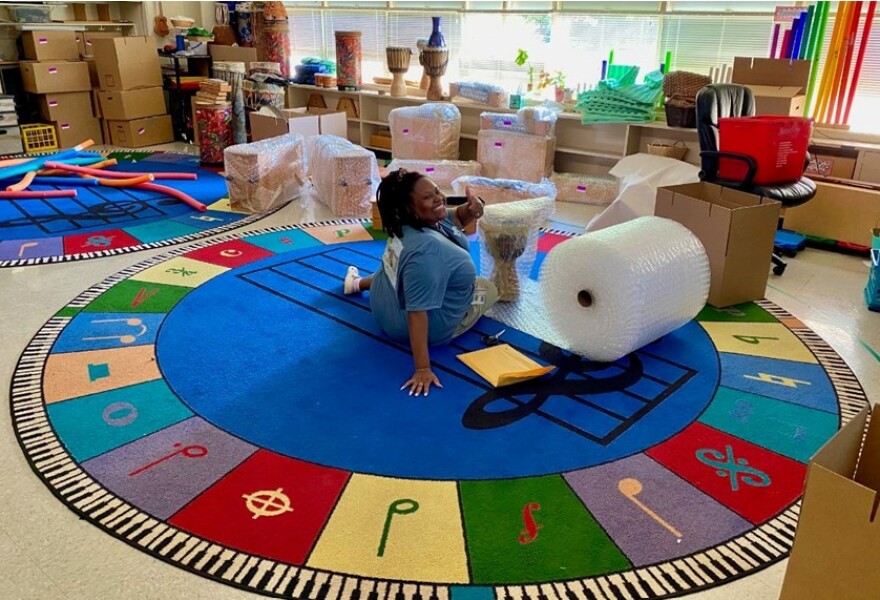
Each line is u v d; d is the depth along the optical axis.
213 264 3.52
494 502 1.83
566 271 2.51
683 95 4.53
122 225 4.15
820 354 2.68
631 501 1.84
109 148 6.45
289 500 1.82
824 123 4.28
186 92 6.62
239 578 1.58
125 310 2.95
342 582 1.57
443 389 2.36
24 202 4.57
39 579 1.57
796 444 2.11
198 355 2.57
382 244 3.88
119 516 1.76
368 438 2.09
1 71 6.14
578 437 2.12
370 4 6.41
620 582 1.59
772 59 4.19
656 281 2.44
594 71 5.29
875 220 3.74
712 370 2.54
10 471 1.93
